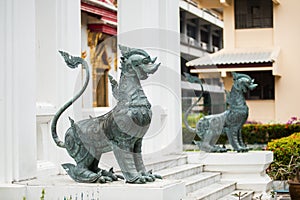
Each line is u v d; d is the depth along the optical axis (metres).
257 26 24.95
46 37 9.64
